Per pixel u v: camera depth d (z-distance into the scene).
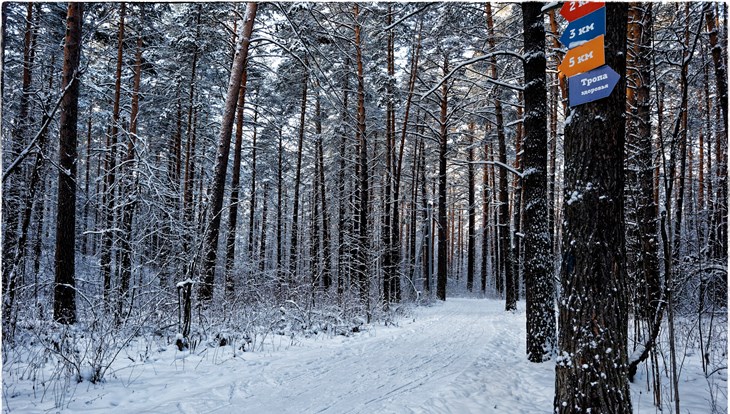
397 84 16.80
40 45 14.81
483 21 15.56
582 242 3.80
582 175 3.87
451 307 19.53
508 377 6.11
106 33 14.98
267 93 21.47
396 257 17.77
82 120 19.84
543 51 7.86
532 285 7.48
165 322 8.34
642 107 7.43
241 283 12.02
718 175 14.48
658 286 6.61
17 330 6.99
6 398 4.61
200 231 9.23
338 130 20.08
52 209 16.42
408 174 27.52
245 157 24.36
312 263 18.11
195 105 17.59
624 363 3.62
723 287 5.92
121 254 8.55
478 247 50.19
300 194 28.48
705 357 5.95
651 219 7.02
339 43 16.00
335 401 5.02
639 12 9.02
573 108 4.02
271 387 5.61
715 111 15.90
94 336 6.77
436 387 5.57
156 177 8.50
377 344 9.26
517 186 16.69
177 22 15.60
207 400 4.96
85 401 4.71
